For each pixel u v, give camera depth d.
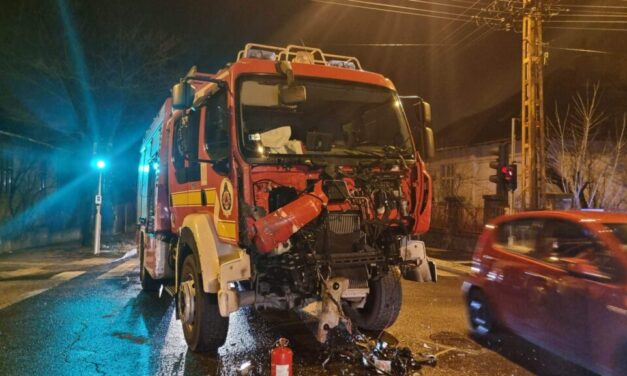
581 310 4.84
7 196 17.47
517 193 20.11
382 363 5.27
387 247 5.49
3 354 5.88
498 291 6.15
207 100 5.80
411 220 5.71
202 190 5.95
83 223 19.62
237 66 5.43
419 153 6.16
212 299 5.69
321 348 6.00
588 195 18.52
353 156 5.58
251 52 6.15
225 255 5.34
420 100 6.31
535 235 5.88
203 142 5.90
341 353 5.70
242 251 5.01
